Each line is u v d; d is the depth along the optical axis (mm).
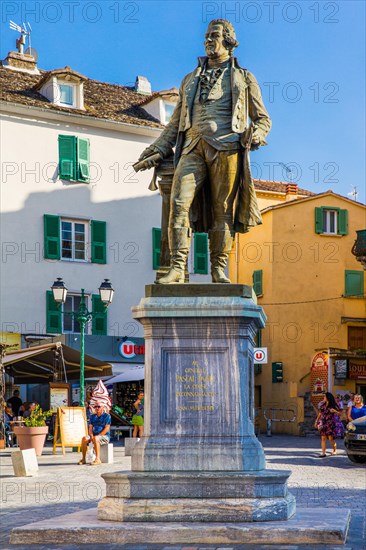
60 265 37688
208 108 9352
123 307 38938
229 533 7898
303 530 7871
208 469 8438
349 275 44125
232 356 8656
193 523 8125
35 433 23109
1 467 20031
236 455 8453
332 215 44406
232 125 9242
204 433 8570
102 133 39375
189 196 9258
